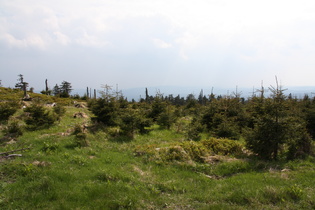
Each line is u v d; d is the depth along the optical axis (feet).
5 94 113.60
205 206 17.30
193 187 21.08
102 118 49.01
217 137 42.39
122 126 42.57
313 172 24.18
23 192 18.19
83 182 20.81
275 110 29.35
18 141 35.40
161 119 54.49
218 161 28.48
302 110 53.11
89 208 16.52
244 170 25.91
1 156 26.78
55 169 23.30
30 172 22.04
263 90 44.27
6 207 16.21
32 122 45.50
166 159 28.68
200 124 51.62
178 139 44.70
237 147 33.68
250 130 32.63
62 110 62.34
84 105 97.04
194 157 29.60
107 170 23.73
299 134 30.19
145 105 85.05
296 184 20.84
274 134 28.84
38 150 30.86
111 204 17.06
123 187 19.89
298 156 30.01
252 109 49.98
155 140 42.16
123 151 33.63
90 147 34.19
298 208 16.80
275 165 27.09
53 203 16.94
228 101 56.70
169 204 17.93
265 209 16.74
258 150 30.22
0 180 20.63
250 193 18.94
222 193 19.69
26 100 90.07
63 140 36.47
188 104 97.19
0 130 41.86
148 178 22.89
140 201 17.92
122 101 74.13
